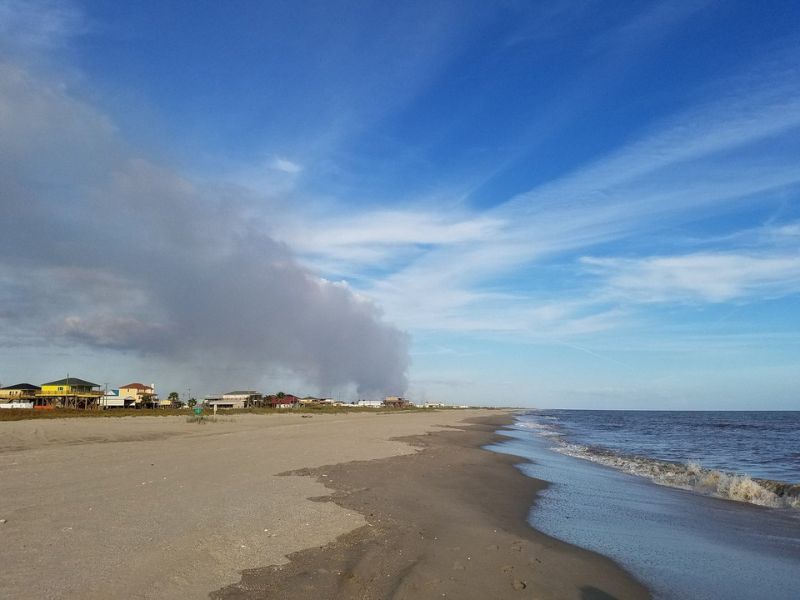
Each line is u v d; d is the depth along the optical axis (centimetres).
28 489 1270
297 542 938
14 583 656
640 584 861
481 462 2533
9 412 6356
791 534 1237
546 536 1141
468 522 1209
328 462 2102
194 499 1221
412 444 3269
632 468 2512
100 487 1325
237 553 852
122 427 4228
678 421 11475
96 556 774
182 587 696
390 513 1232
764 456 3288
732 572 939
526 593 771
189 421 5703
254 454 2258
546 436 5384
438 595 740
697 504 1603
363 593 734
